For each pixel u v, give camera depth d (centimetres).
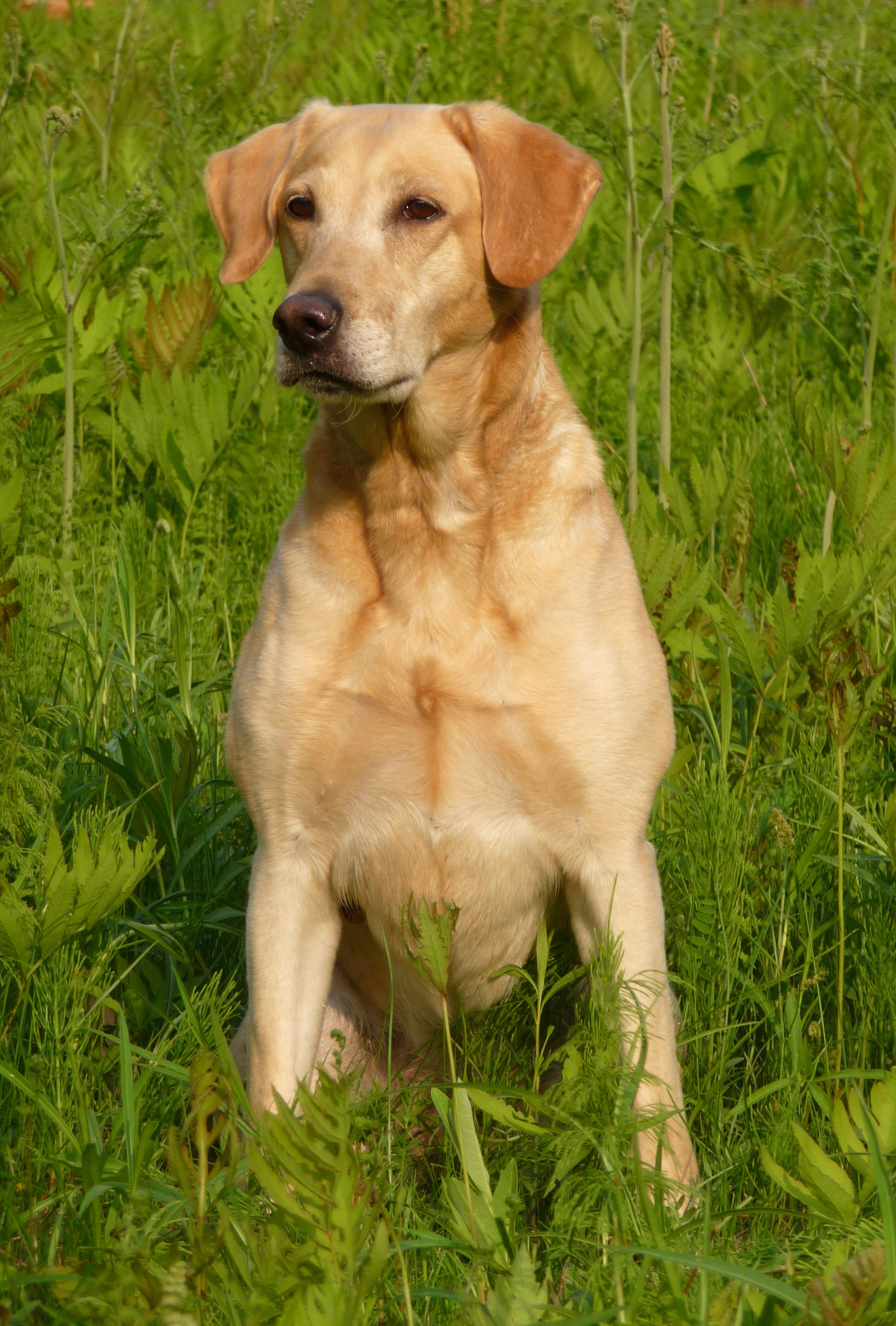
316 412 608
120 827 334
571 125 640
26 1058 322
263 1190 295
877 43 1057
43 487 574
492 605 351
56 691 474
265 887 362
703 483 528
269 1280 224
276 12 1160
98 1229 258
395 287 360
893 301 624
